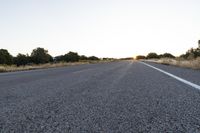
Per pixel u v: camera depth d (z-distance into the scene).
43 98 5.79
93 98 5.71
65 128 3.23
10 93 6.80
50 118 3.80
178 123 3.44
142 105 4.81
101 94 6.36
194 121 3.54
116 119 3.70
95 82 9.59
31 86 8.52
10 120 3.72
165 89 7.29
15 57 60.34
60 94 6.41
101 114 4.05
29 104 5.04
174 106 4.68
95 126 3.32
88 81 10.06
